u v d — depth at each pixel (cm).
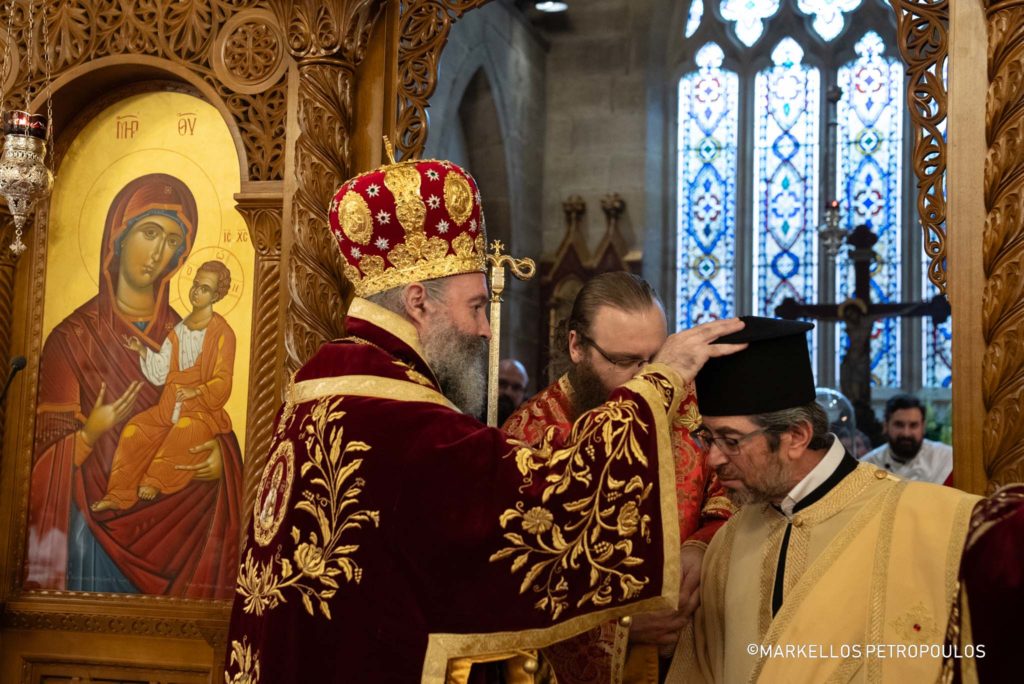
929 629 209
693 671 251
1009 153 313
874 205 1441
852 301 1155
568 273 1449
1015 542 166
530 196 1438
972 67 330
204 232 398
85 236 407
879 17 1462
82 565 393
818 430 226
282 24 387
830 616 217
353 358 247
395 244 255
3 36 411
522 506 226
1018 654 162
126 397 397
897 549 216
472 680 241
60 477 399
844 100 1467
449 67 1191
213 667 378
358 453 232
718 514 290
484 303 264
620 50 1490
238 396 388
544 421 296
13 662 391
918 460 693
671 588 228
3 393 358
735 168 1491
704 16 1509
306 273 364
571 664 271
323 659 225
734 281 1475
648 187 1475
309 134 370
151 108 408
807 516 227
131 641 385
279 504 239
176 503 388
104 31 403
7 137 361
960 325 323
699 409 233
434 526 226
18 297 407
